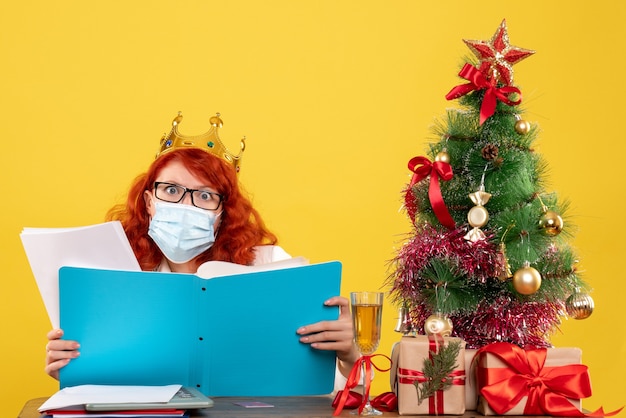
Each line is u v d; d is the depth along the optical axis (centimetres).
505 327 150
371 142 306
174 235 207
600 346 309
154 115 292
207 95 297
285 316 154
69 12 287
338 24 307
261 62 302
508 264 148
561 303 156
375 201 305
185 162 211
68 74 286
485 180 153
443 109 311
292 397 158
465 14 314
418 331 159
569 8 318
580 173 314
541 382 140
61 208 282
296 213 300
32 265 158
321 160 303
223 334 151
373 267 303
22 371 274
